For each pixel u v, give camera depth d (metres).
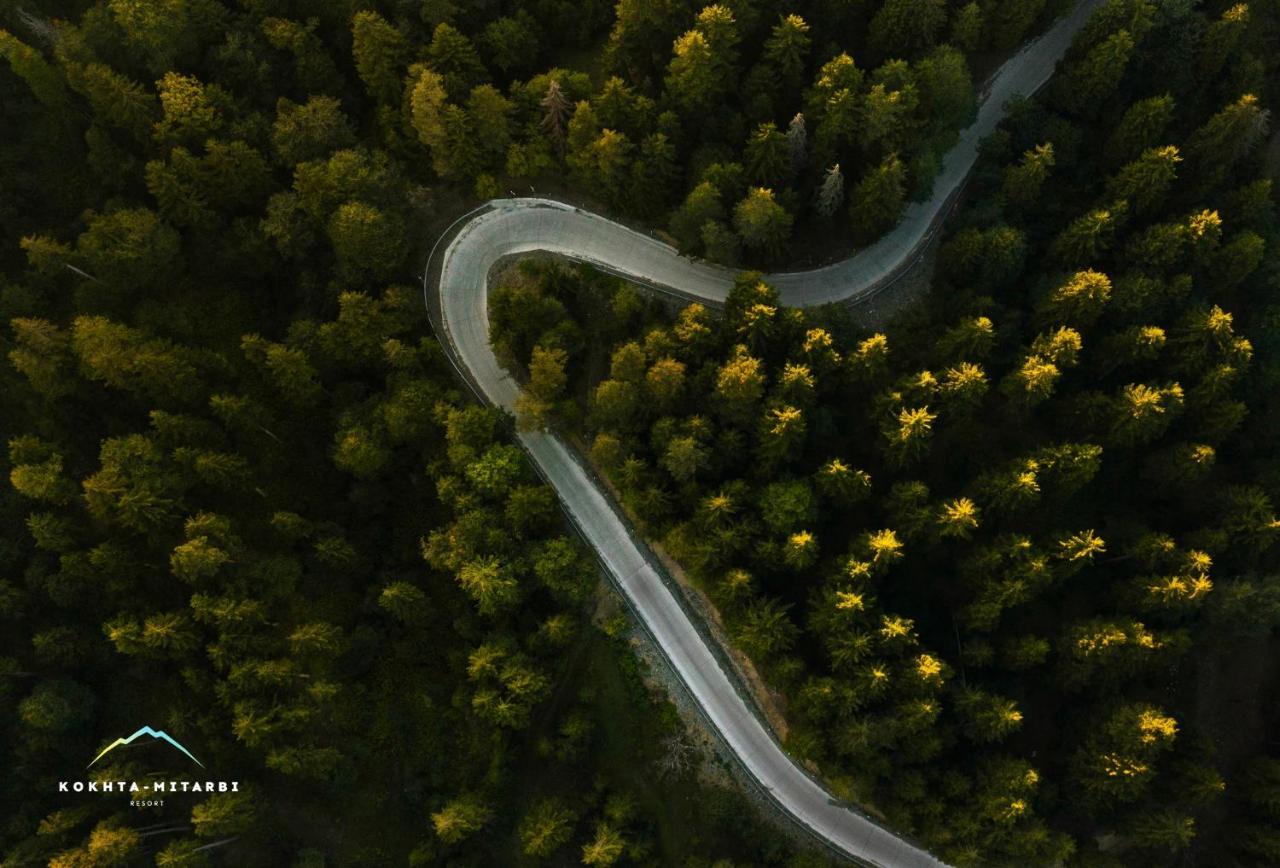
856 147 86.88
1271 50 92.62
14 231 86.44
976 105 93.19
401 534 87.94
